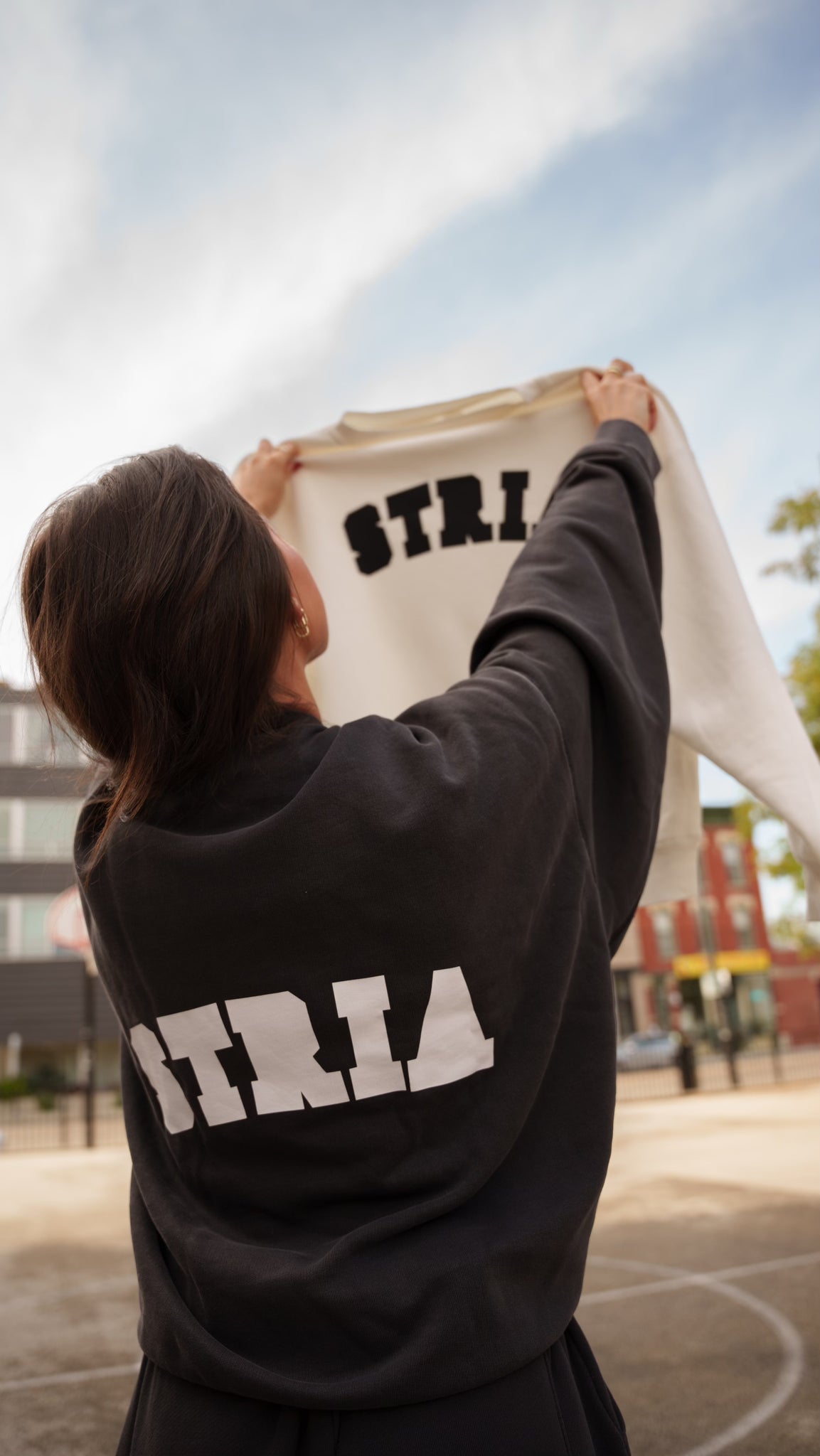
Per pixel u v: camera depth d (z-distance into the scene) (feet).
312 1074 2.50
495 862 2.57
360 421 6.36
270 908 2.53
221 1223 2.60
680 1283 15.16
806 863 4.59
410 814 2.51
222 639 2.72
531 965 2.69
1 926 97.96
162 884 2.69
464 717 2.75
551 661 2.98
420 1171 2.43
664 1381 11.12
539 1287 2.44
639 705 3.10
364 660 6.16
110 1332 14.83
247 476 6.44
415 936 2.48
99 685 2.77
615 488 3.65
